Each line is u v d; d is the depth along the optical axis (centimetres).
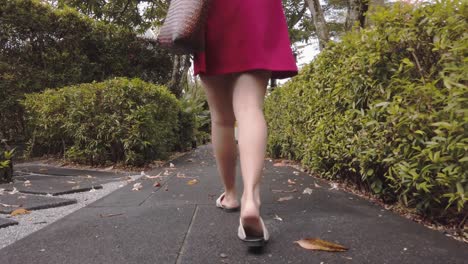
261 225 152
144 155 466
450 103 155
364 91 235
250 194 152
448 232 175
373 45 216
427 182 176
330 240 167
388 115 206
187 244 167
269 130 575
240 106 163
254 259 148
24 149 554
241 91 164
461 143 146
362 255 149
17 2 563
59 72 607
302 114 381
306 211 217
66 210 245
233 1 164
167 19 155
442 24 179
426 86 170
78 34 650
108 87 451
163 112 518
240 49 161
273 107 542
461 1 160
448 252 150
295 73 171
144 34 953
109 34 716
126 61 740
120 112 452
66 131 490
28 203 255
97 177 387
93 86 464
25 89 559
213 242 168
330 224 189
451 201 161
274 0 171
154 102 479
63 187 318
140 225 197
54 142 526
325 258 147
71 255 157
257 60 159
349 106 260
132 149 457
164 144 529
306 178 344
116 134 447
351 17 397
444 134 159
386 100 211
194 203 246
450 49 168
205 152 701
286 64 165
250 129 158
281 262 145
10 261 152
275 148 548
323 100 311
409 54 202
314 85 335
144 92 460
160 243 169
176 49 155
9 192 297
